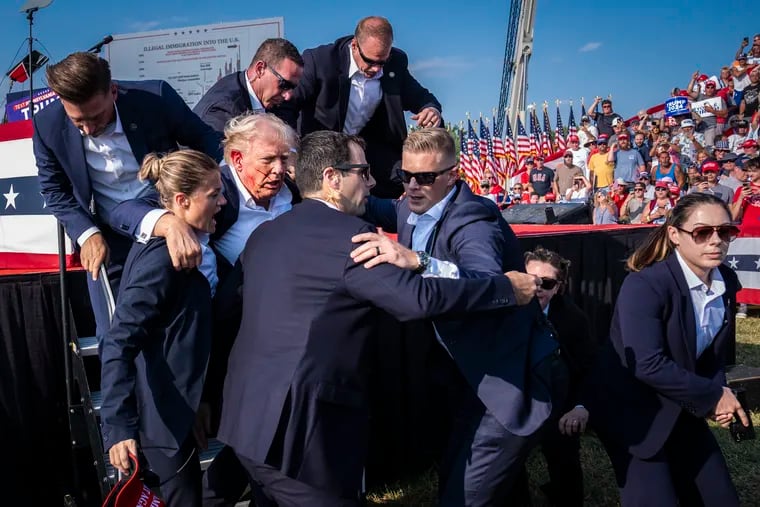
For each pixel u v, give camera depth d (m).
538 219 7.10
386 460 4.22
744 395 2.81
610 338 2.93
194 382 2.51
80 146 2.94
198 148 3.26
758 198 8.53
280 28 5.23
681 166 11.55
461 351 2.59
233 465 2.88
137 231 2.54
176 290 2.50
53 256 3.88
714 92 12.61
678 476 2.86
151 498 2.29
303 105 4.39
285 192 3.07
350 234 2.31
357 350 2.32
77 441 3.31
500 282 2.37
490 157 20.09
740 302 8.70
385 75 4.50
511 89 20.28
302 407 2.21
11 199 3.94
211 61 5.29
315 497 2.24
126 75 5.36
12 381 3.54
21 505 3.56
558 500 3.67
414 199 2.78
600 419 2.85
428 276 2.29
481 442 2.61
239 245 2.91
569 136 18.50
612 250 5.36
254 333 2.34
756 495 3.89
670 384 2.63
